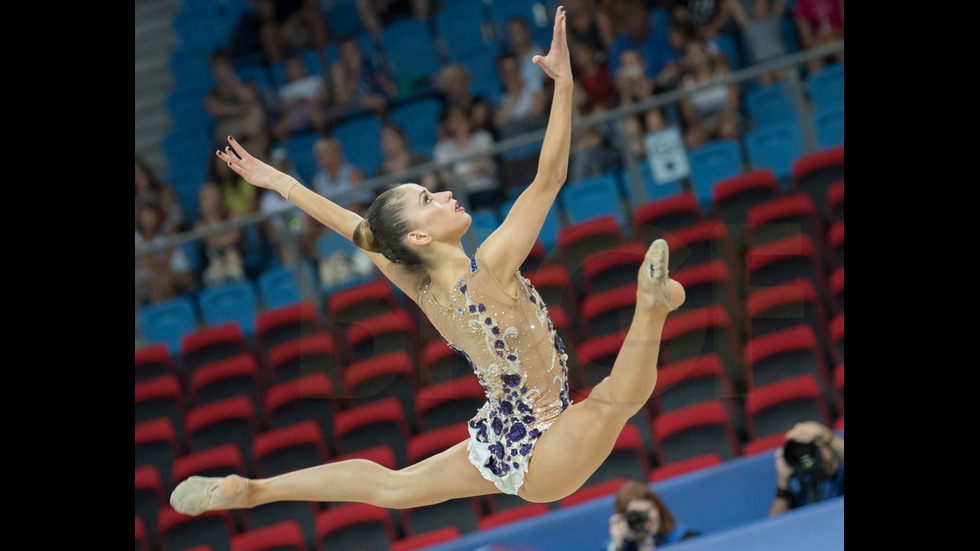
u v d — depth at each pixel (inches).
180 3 806.5
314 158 676.1
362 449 459.8
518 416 197.6
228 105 705.6
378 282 498.6
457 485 203.2
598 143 531.8
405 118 680.4
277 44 736.3
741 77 503.2
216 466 458.0
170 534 449.4
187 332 554.6
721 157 534.9
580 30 653.9
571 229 456.1
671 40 640.4
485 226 513.0
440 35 738.8
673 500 374.6
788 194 513.0
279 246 552.7
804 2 636.7
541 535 369.1
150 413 509.4
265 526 449.1
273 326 515.2
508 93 637.9
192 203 675.4
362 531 415.8
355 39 705.6
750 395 420.5
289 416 481.7
